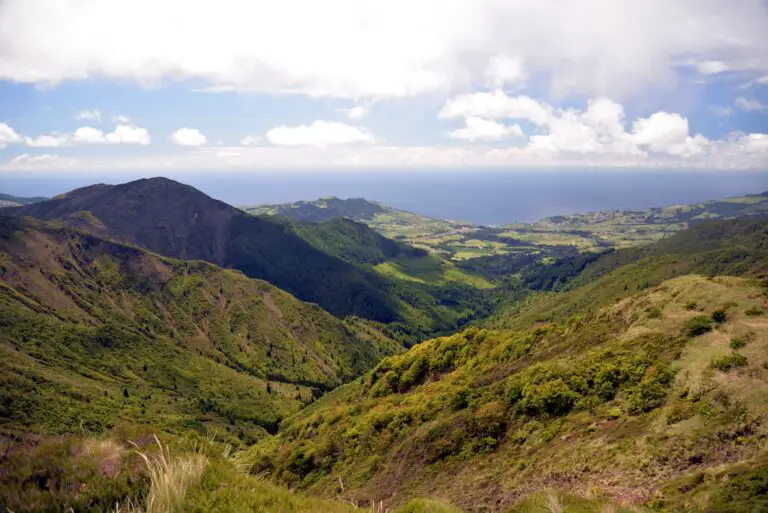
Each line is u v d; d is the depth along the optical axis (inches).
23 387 3312.0
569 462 713.0
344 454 1417.3
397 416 1434.5
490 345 1913.1
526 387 1058.1
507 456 895.1
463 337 2108.8
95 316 6638.8
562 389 966.4
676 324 1005.8
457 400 1286.9
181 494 227.8
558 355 1357.0
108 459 245.8
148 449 264.7
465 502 759.7
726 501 398.6
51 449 242.7
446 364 2039.9
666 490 489.7
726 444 568.7
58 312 6235.2
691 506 423.2
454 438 1059.9
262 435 4286.4
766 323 846.5
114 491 223.6
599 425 807.1
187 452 279.9
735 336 830.5
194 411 4483.3
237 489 252.2
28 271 6825.8
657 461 596.7
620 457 649.6
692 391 729.6
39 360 4559.5
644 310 1191.6
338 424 1838.1
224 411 4840.1
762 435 556.1
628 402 819.4
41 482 223.5
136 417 3567.9
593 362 1011.3
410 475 1044.5
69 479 223.6
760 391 636.1
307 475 1409.9
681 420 669.3
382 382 2235.5
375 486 1088.8
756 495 386.3
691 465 561.6
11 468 224.8
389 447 1301.7
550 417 949.8
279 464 1562.5
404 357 2283.5
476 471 899.4
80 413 3196.4
